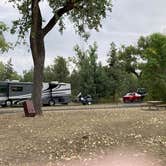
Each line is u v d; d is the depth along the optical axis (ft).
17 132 64.08
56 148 50.29
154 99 152.25
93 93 221.25
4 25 115.03
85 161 43.06
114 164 40.93
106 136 55.01
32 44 95.91
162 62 156.56
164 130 57.57
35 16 95.20
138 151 45.44
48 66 286.46
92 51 225.35
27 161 45.01
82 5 102.99
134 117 79.66
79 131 61.00
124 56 301.22
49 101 197.77
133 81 290.15
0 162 44.78
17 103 188.85
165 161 40.78
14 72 302.45
